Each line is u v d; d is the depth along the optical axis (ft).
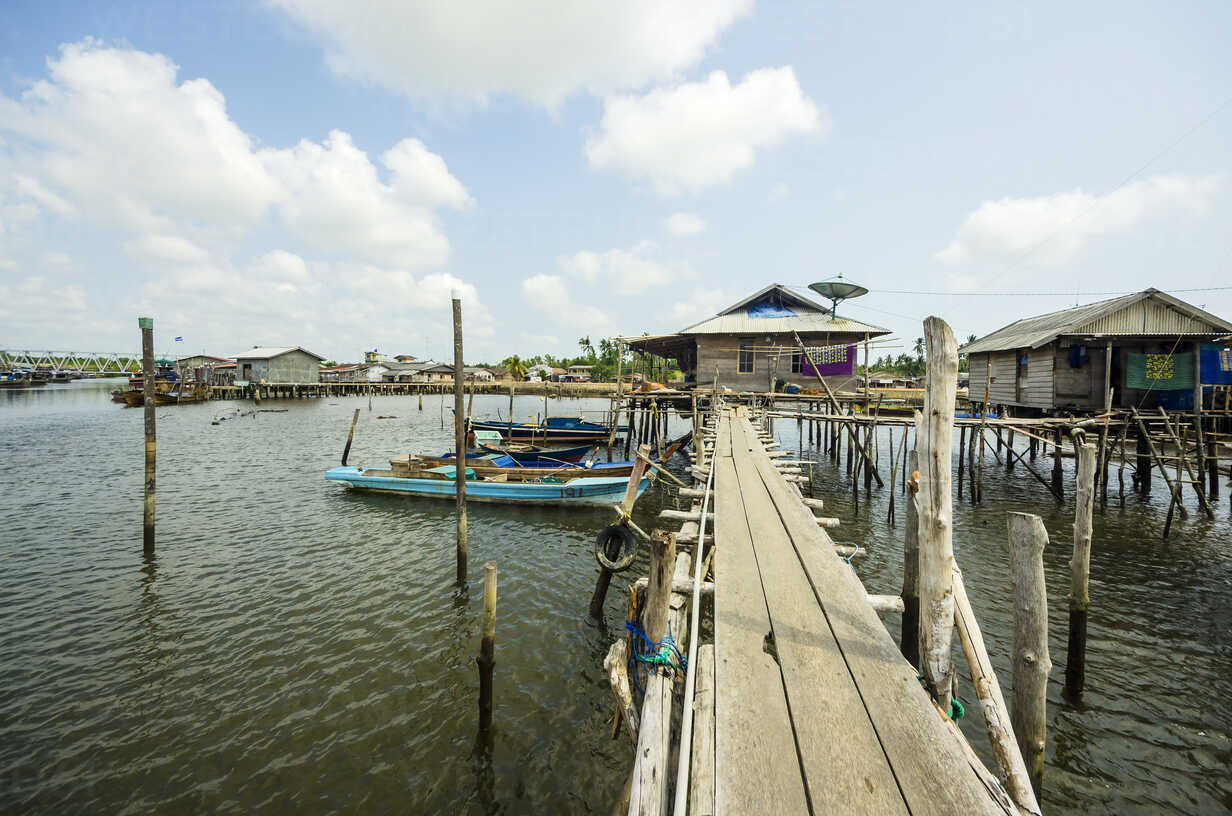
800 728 10.28
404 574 37.99
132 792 18.97
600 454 95.86
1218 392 71.61
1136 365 62.75
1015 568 15.21
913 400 118.52
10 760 20.31
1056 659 27.73
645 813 10.28
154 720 22.52
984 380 85.30
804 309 98.58
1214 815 18.53
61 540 44.57
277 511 53.93
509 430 96.22
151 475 40.65
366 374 308.19
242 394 235.61
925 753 9.57
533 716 22.97
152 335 40.55
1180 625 31.07
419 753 20.88
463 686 24.98
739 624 14.58
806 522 24.34
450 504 56.65
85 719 22.57
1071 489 64.49
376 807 18.51
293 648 28.04
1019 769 12.76
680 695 14.19
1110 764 20.72
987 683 13.89
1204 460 56.18
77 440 102.27
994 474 74.69
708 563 25.35
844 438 115.03
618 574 38.65
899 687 11.59
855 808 8.43
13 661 26.71
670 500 60.80
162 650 27.76
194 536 45.91
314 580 36.76
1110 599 34.47
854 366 84.74
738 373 89.66
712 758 10.33
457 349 38.19
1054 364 66.95
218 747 21.06
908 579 25.32
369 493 59.93
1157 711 23.63
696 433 57.00
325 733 21.86
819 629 14.23
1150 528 48.60
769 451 47.88
